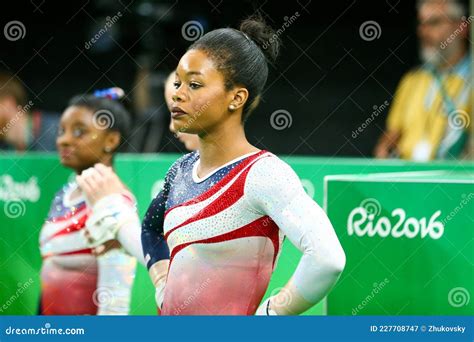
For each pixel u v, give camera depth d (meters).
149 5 19.75
